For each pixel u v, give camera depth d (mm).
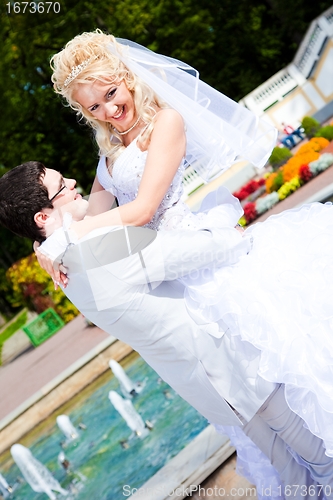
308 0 17719
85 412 5777
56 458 5117
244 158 2443
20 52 16297
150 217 2117
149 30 17891
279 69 18250
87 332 9609
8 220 2107
